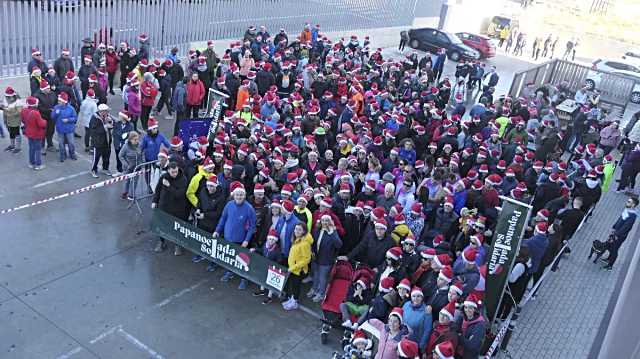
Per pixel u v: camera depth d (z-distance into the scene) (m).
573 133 20.42
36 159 13.27
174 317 9.58
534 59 37.94
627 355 5.63
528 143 17.47
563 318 11.51
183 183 10.76
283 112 15.70
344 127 14.55
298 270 9.77
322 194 10.56
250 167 11.80
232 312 9.92
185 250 11.41
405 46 34.06
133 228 11.84
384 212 9.96
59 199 12.33
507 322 9.39
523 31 44.06
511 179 12.91
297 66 19.98
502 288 8.97
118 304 9.65
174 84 17.77
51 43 17.69
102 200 12.61
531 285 11.19
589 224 16.17
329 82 18.20
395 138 15.23
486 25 43.34
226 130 13.47
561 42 45.56
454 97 22.33
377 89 18.88
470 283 8.73
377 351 7.95
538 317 11.41
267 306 10.21
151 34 20.56
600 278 13.34
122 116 12.86
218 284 10.59
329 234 9.91
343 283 9.72
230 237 10.25
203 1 22.11
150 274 10.55
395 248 8.87
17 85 16.98
